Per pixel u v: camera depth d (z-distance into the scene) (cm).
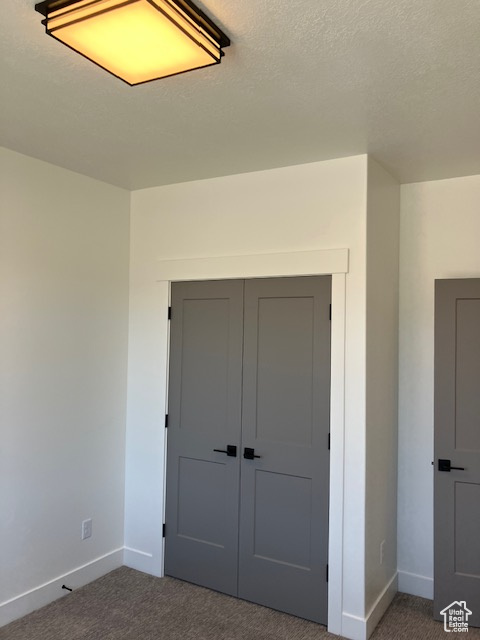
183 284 356
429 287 340
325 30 172
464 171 323
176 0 154
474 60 191
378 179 311
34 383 310
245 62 193
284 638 285
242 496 329
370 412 298
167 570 355
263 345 325
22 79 211
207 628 293
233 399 335
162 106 235
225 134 268
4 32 176
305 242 311
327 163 305
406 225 348
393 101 227
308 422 309
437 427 311
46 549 316
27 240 306
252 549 324
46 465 317
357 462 291
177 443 355
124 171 333
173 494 355
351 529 292
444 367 311
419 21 167
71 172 333
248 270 327
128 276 376
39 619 298
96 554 351
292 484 313
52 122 256
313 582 304
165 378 359
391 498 333
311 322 310
